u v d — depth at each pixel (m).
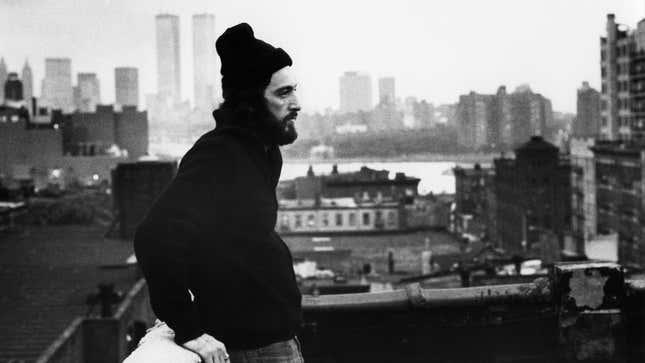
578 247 67.44
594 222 68.94
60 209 67.94
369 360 4.92
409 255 67.88
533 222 74.50
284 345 2.70
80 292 38.34
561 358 4.86
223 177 2.59
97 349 28.59
